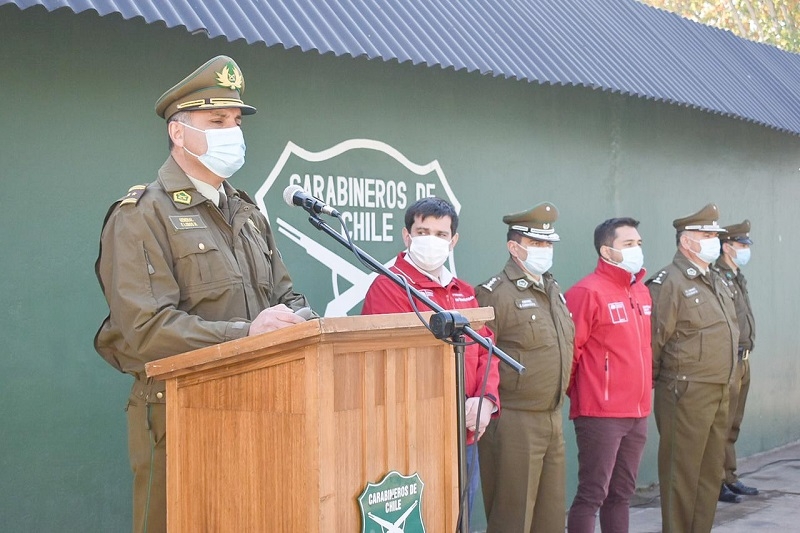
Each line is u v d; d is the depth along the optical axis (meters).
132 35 4.04
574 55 5.48
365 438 2.13
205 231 2.67
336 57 4.80
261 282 2.81
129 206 2.60
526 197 5.92
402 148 5.14
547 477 4.41
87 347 3.89
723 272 6.84
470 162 5.54
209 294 2.62
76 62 3.85
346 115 4.85
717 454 5.37
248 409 2.14
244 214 2.82
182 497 2.28
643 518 6.30
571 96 6.27
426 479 2.31
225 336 2.40
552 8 5.95
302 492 2.03
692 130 7.44
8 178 3.65
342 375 2.09
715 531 5.96
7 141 3.65
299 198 2.63
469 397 3.73
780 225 8.73
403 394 2.25
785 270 8.82
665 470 5.38
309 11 4.27
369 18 4.51
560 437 4.43
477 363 3.84
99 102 3.92
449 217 3.85
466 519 2.32
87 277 3.88
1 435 3.62
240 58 4.41
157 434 2.61
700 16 16.98
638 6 7.14
